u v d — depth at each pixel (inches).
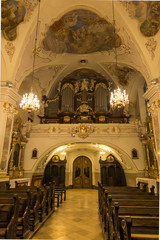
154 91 311.0
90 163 635.5
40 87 559.2
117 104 273.4
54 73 537.6
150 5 269.0
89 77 594.6
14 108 335.3
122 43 366.0
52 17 330.6
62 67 518.6
